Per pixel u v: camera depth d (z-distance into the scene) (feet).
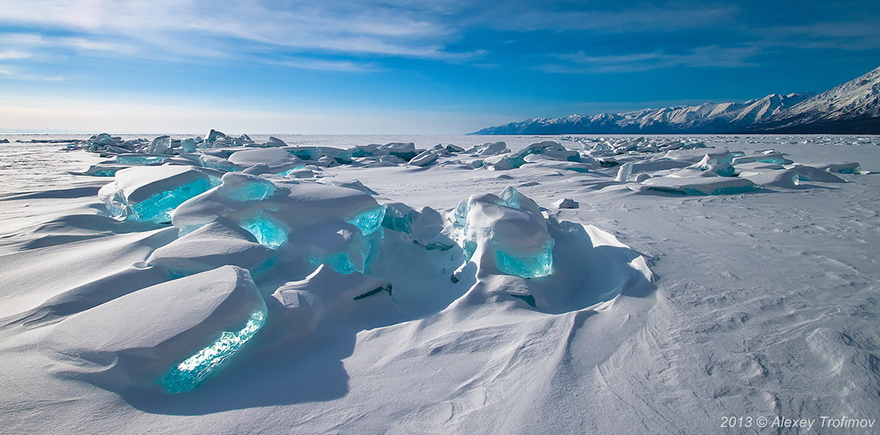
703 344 7.76
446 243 16.30
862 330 8.07
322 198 13.51
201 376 7.10
